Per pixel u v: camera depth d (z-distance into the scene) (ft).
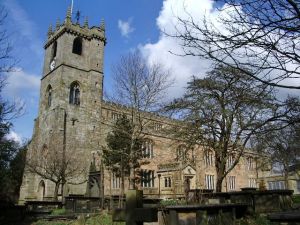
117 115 188.34
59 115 180.55
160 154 188.85
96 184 130.52
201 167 190.39
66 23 200.85
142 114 129.18
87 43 209.05
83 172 168.14
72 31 202.08
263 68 19.66
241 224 45.85
